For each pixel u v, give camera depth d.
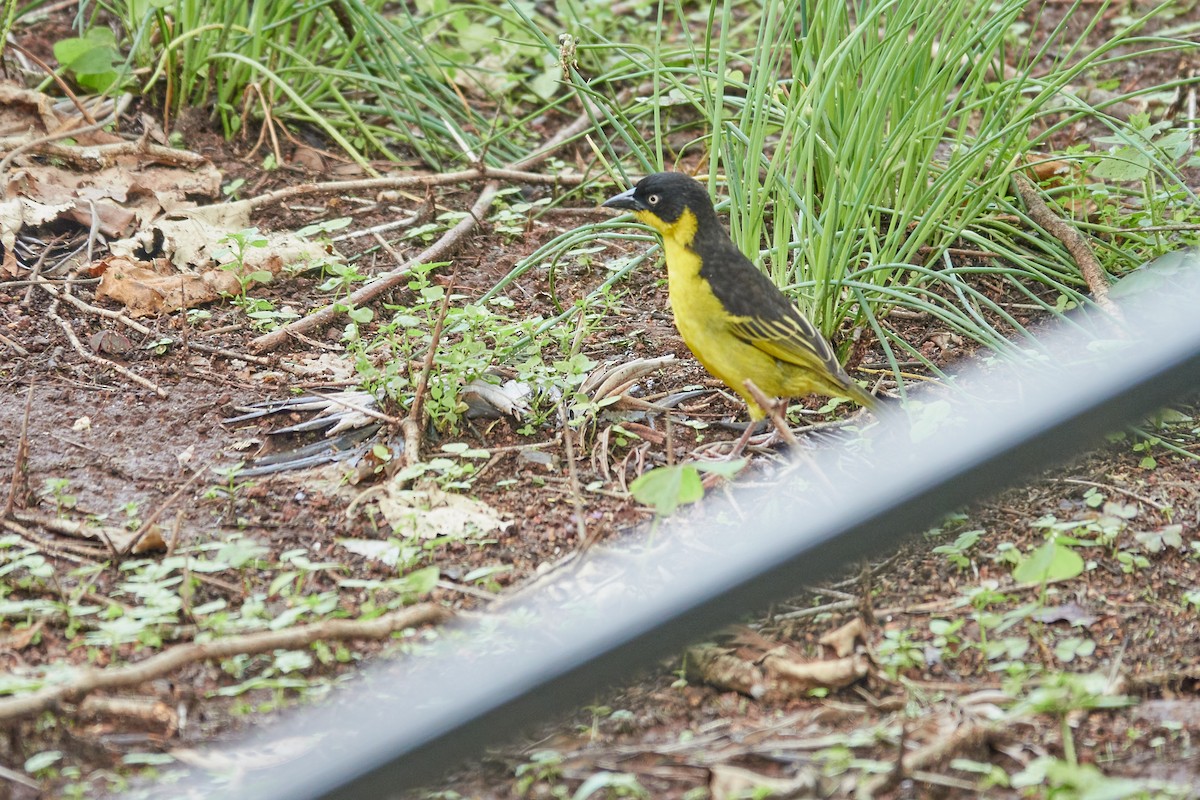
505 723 6.31
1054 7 19.39
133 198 13.80
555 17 18.64
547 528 9.70
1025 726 7.44
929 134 12.67
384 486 10.01
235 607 8.65
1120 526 9.55
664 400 11.52
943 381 11.38
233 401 11.14
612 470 10.55
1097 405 7.12
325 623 7.68
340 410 10.97
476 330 11.85
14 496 9.43
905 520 6.81
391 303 12.95
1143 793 6.59
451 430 10.86
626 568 8.97
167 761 7.11
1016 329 12.49
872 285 11.41
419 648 8.07
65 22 17.14
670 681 8.09
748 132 12.59
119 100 15.32
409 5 18.50
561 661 6.39
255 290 13.04
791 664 7.94
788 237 11.80
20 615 8.36
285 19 15.23
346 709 7.59
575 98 17.17
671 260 10.47
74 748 7.16
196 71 15.28
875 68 11.70
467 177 14.72
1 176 13.48
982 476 6.94
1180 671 8.00
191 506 9.73
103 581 8.79
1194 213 13.74
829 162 12.60
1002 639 8.36
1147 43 18.19
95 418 10.77
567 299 13.23
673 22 19.27
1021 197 13.62
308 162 15.35
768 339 10.20
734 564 6.64
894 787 6.86
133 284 12.40
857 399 10.38
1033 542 9.54
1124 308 12.17
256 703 7.73
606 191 15.34
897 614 8.72
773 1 10.85
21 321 11.97
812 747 7.23
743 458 10.62
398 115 15.59
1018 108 15.00
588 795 6.97
